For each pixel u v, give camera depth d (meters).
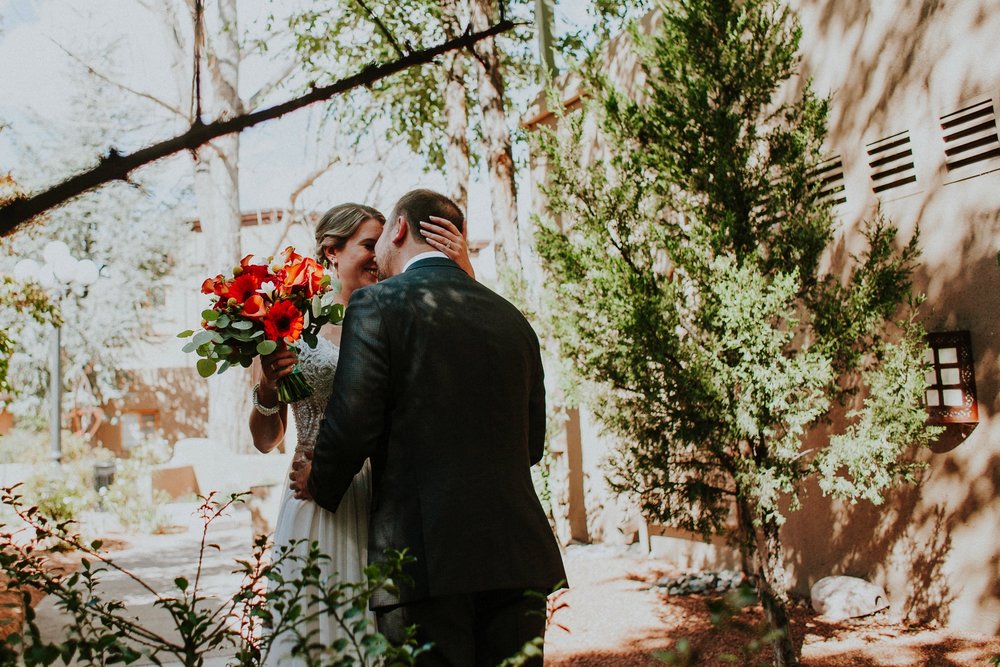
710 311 4.35
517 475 2.15
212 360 2.20
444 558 1.96
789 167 4.70
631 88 7.39
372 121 13.30
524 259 7.80
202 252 26.58
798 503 4.74
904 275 4.51
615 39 7.88
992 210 4.93
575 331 4.91
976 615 4.96
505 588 2.00
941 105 5.24
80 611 1.57
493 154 7.73
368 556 2.07
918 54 5.40
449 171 9.16
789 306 4.75
